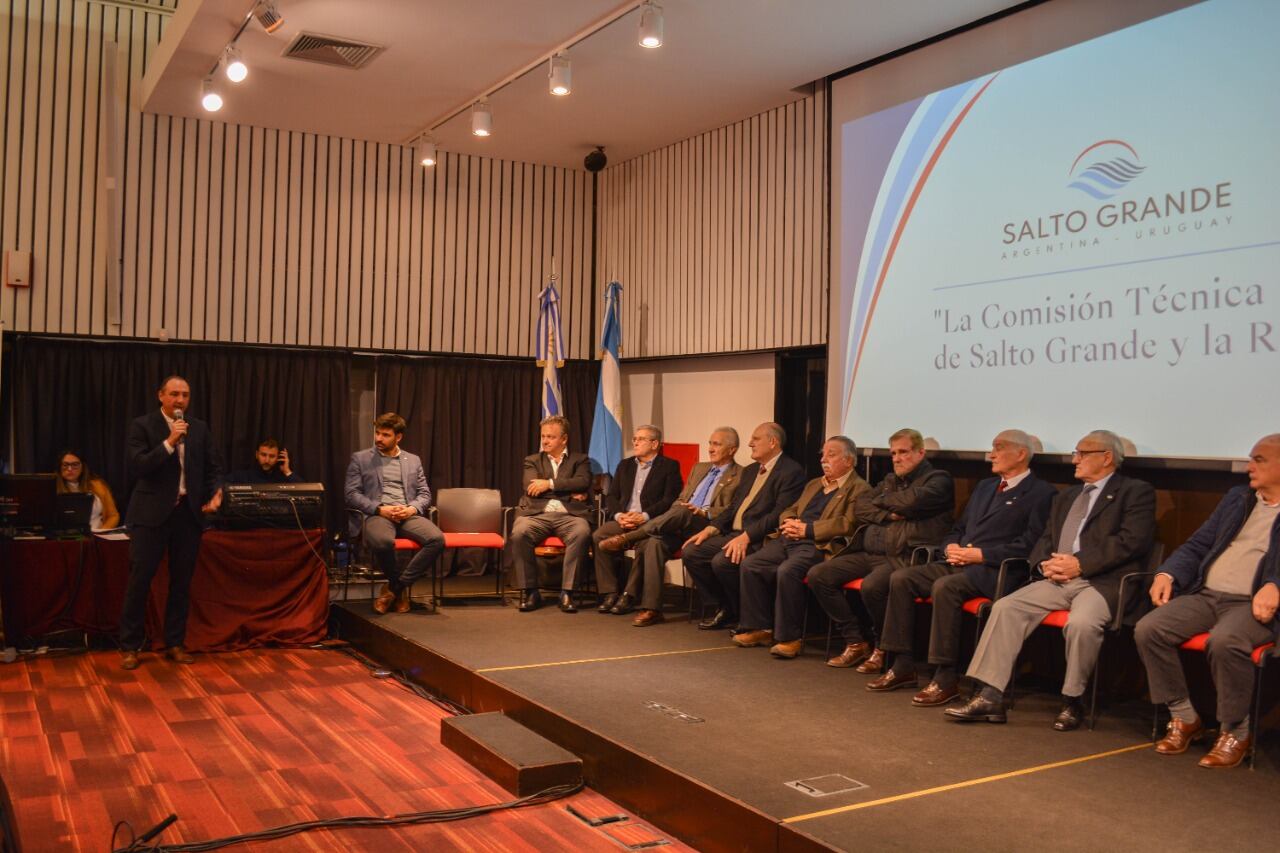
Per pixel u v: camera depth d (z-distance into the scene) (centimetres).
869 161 572
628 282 799
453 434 783
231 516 585
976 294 508
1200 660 414
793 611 503
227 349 718
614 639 538
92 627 573
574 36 541
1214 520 383
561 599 627
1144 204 436
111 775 368
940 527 476
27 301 668
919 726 384
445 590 688
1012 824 284
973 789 313
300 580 604
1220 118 411
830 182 600
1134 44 443
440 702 477
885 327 558
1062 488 460
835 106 598
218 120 714
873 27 521
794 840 276
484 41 550
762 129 670
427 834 318
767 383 686
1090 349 455
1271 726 390
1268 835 279
